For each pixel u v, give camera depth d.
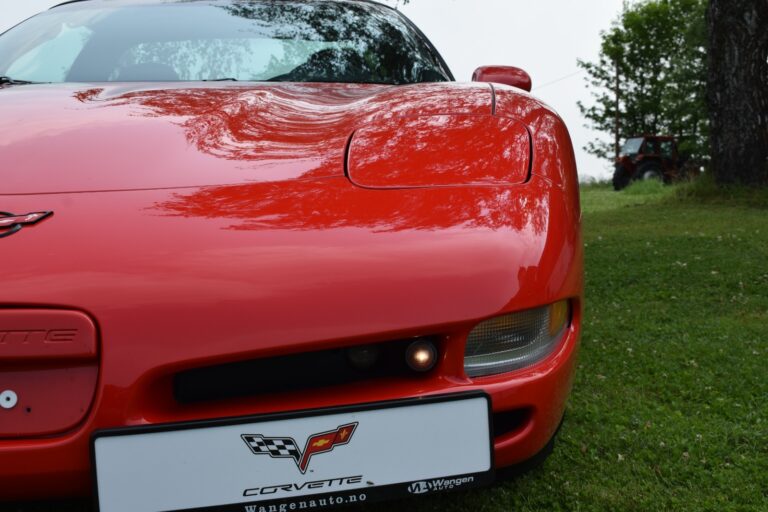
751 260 4.07
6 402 1.01
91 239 1.09
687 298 3.34
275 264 1.06
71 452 1.01
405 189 1.23
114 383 1.00
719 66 8.04
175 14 2.29
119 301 1.02
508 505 1.41
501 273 1.11
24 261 1.06
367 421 1.04
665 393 2.06
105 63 2.02
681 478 1.52
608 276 3.88
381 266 1.08
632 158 20.78
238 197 1.19
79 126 1.42
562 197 1.32
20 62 2.06
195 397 1.07
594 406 1.93
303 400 1.06
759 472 1.53
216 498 1.01
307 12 2.38
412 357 1.09
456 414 1.07
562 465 1.58
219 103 1.60
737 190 7.84
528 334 1.15
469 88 1.76
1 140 1.37
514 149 1.39
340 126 1.48
